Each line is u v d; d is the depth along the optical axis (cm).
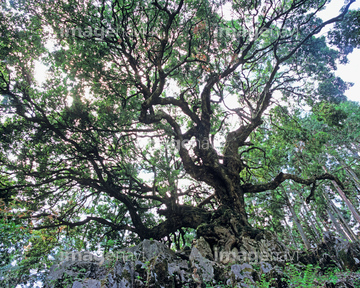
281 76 1869
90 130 1508
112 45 1477
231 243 1017
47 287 717
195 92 1827
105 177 1838
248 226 1155
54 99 1411
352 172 3000
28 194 1475
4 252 1223
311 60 1755
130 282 633
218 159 1484
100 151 1609
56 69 1462
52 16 1329
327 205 2842
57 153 1573
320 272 938
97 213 1944
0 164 1489
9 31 1349
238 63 1582
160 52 1380
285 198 2538
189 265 785
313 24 1555
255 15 1459
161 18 1472
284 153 2259
